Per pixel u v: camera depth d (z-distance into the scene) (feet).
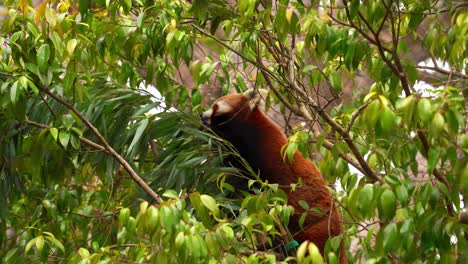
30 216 37.50
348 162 30.86
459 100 21.81
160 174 32.48
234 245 24.03
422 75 33.50
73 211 36.32
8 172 33.37
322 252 30.55
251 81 35.24
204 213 23.43
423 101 21.85
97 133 28.73
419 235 25.21
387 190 22.63
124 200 37.40
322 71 33.65
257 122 33.68
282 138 33.71
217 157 32.58
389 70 28.89
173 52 30.40
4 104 27.55
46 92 28.48
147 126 32.65
